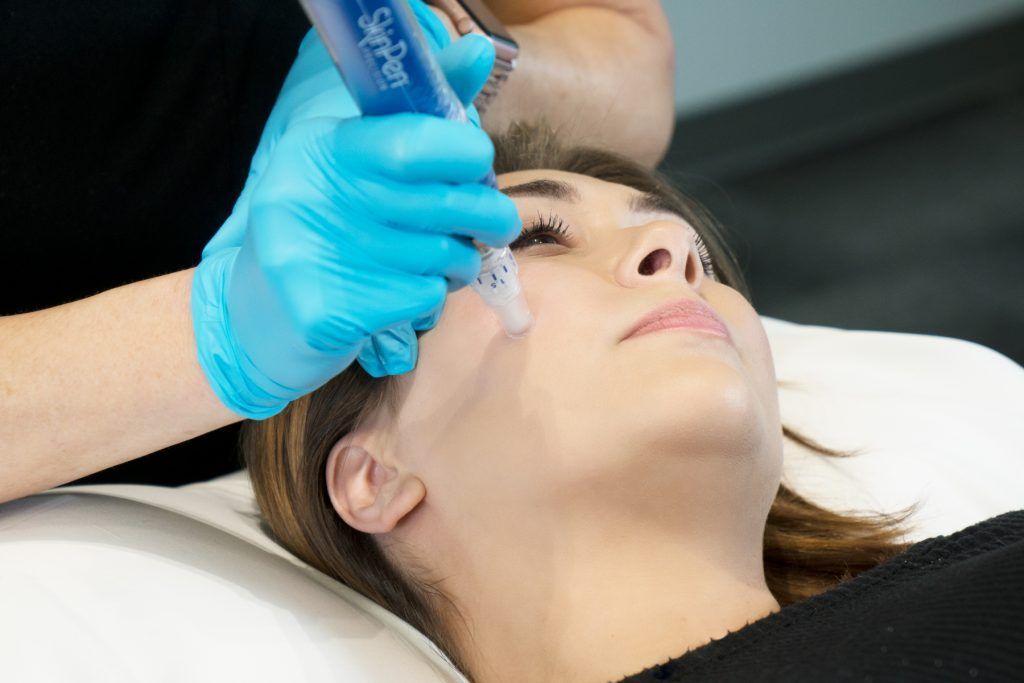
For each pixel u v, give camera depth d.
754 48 3.28
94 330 0.85
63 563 0.93
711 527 0.95
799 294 2.68
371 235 0.75
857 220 3.00
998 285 2.68
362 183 0.73
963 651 0.78
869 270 2.77
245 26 1.19
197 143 1.19
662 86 1.50
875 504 1.28
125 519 1.01
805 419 1.40
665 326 0.93
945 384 1.46
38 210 1.11
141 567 0.94
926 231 2.93
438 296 0.77
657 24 1.54
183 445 1.35
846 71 3.45
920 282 2.71
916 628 0.81
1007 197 3.08
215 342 0.80
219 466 1.40
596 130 1.43
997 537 1.00
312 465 1.05
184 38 1.16
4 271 1.13
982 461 1.34
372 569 1.06
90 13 1.09
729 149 3.32
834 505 1.28
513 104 1.37
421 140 0.70
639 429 0.89
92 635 0.87
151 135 1.16
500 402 0.94
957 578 0.88
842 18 3.39
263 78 1.22
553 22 1.47
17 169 1.09
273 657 0.90
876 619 0.85
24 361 0.85
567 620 0.96
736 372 0.91
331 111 0.92
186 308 0.83
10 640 0.84
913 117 3.53
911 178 3.21
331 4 0.66
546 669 0.97
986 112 3.55
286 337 0.76
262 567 1.01
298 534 1.08
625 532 0.94
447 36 1.02
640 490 0.92
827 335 1.57
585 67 1.41
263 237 0.75
